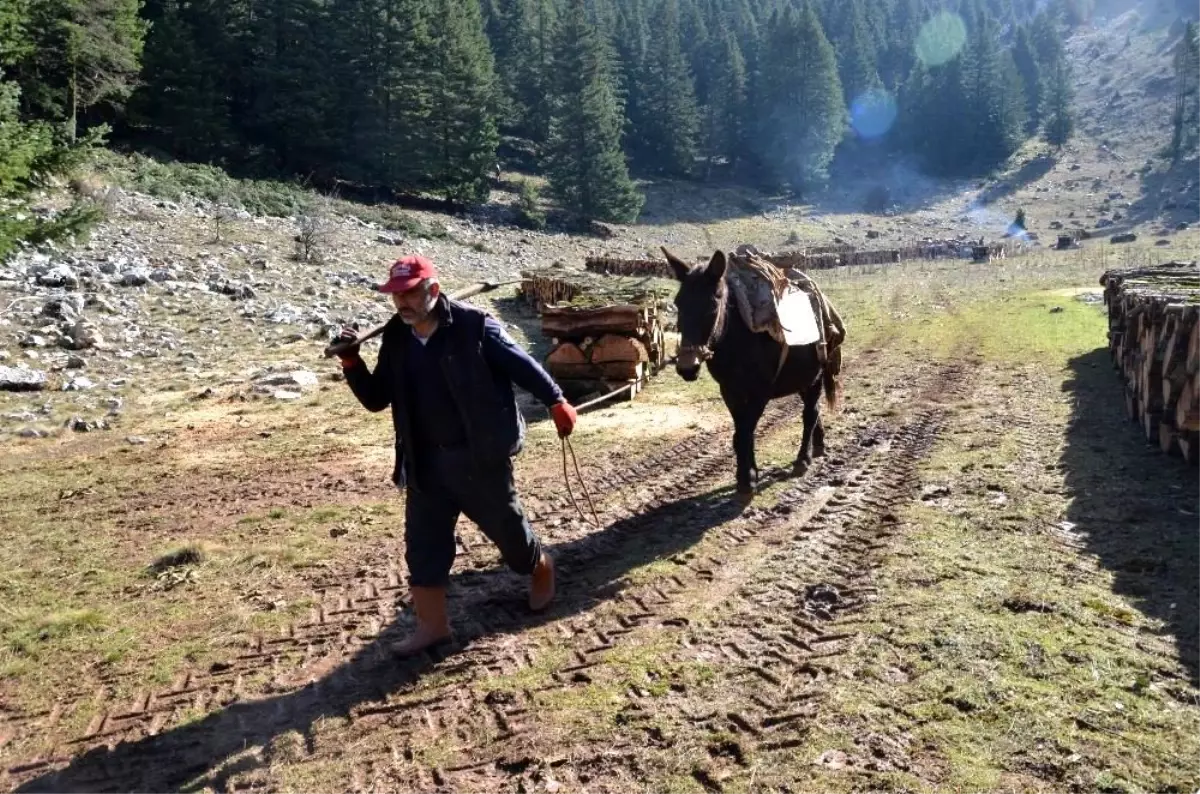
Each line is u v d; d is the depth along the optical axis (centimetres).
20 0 1038
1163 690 356
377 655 431
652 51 8562
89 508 704
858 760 315
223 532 638
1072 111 10450
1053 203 8088
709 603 471
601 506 676
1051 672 370
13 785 335
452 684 396
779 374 673
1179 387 708
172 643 452
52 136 1021
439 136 5459
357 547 596
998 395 1034
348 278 2170
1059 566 491
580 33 6788
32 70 3144
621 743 339
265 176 4769
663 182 8031
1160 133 9712
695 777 314
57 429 951
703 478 745
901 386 1140
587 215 6016
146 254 1964
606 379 1152
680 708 362
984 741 323
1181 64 10019
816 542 559
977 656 386
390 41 5241
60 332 1288
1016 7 19212
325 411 1057
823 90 8512
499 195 6266
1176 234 5675
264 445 906
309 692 396
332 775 330
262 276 1988
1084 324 1622
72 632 467
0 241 917
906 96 10056
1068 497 623
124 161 3325
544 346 1586
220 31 5066
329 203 4047
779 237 6619
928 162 9650
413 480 417
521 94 7694
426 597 429
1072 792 291
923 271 3484
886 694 359
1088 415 898
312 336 1485
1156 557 499
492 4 8381
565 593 501
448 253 3475
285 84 5141
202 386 1166
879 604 451
